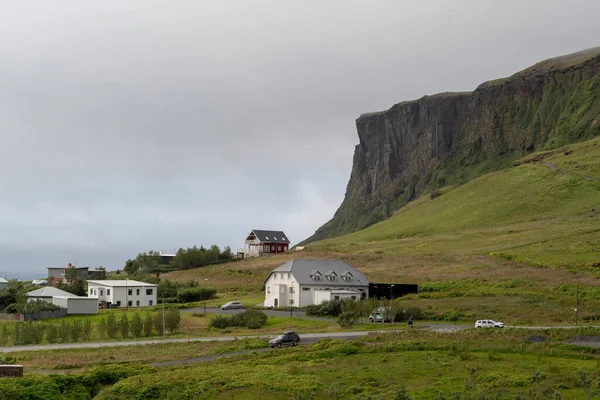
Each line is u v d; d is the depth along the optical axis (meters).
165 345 97.56
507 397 59.00
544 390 59.78
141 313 146.12
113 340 106.75
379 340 87.69
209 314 139.75
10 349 96.25
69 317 144.62
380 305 121.81
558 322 108.94
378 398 59.69
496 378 65.19
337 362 76.44
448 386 64.06
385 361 75.50
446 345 80.44
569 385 62.28
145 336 111.31
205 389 67.75
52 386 71.31
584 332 87.69
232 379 70.31
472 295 139.62
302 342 93.62
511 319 112.88
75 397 71.06
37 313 142.62
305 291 150.50
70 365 82.31
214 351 90.25
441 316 119.06
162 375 73.81
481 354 76.75
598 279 143.88
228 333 111.94
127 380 72.50
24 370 79.81
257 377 70.69
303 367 75.00
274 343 91.31
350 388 65.06
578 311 117.38
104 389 71.94
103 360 85.88
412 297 143.38
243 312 125.75
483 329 93.06
